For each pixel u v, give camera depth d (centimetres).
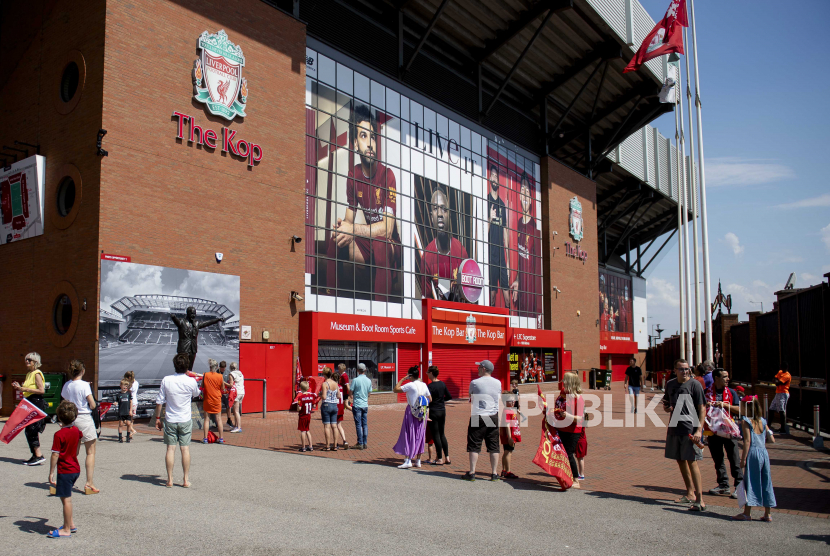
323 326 2195
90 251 1605
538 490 853
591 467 1070
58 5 1803
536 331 3697
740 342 2466
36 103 1848
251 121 2020
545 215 3978
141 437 1332
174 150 1780
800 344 1652
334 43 2492
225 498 740
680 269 2169
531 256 3825
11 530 585
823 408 1484
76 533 578
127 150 1662
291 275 2133
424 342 2792
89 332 1585
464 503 748
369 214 2594
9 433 834
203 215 1847
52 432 1341
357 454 1166
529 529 628
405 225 2800
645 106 4275
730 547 577
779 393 1636
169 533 582
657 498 814
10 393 1783
